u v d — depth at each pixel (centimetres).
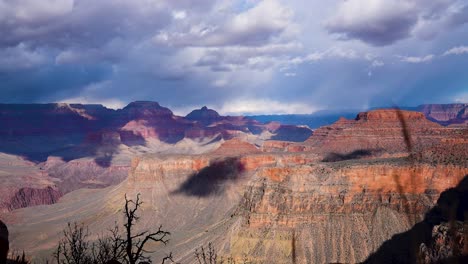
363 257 10444
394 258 9800
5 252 2191
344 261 10400
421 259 795
